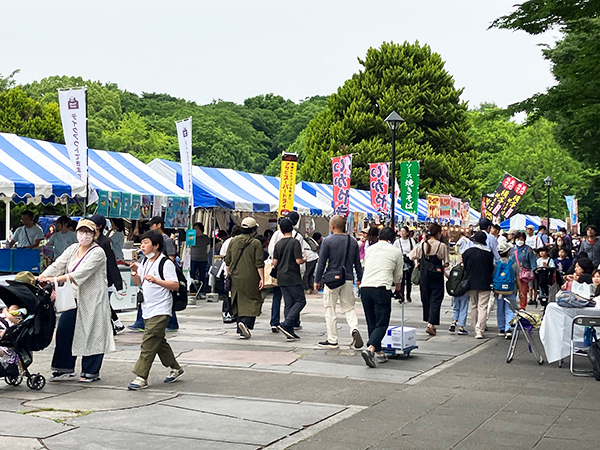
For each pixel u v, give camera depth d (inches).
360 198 1321.4
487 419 282.5
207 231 913.5
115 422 265.6
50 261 593.3
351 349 451.2
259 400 308.2
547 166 2385.6
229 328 541.6
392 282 411.2
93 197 624.4
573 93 450.9
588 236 753.6
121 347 445.4
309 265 861.8
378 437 253.3
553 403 314.2
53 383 338.0
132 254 666.8
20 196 561.6
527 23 421.7
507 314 534.9
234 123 3388.3
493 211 1058.1
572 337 394.3
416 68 1935.3
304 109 3676.2
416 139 1884.8
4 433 246.5
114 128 2694.4
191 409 289.0
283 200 764.0
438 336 535.8
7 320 328.5
